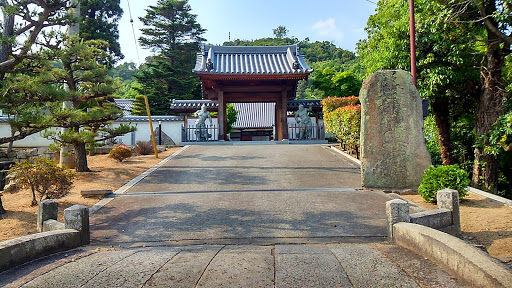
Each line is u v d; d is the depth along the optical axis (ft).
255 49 75.25
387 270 11.67
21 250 13.71
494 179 35.06
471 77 37.27
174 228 19.53
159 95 106.52
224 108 71.77
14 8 24.49
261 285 10.47
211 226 19.71
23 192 30.40
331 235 17.75
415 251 13.97
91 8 93.81
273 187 29.58
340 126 48.14
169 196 27.25
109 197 27.50
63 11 29.89
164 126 69.56
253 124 99.66
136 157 48.55
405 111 29.17
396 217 16.05
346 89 89.66
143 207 24.27
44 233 15.42
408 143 28.78
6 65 24.39
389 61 39.58
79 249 16.26
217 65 67.92
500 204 23.15
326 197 25.86
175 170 38.06
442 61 37.09
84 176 35.70
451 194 17.61
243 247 15.75
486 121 34.73
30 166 24.67
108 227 20.13
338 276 11.15
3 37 23.26
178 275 11.50
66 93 26.86
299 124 67.15
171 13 123.03
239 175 34.73
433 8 33.45
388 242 16.16
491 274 9.48
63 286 11.02
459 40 35.76
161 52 121.49
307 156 45.11
